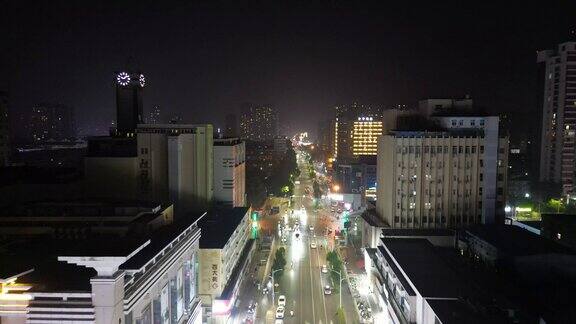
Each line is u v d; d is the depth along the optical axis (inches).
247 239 5044.3
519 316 2134.6
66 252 1688.0
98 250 1694.1
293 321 3378.4
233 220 4436.5
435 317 2180.1
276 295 3885.3
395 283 2962.6
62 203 3038.9
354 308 3619.6
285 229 6225.4
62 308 1615.4
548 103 7032.5
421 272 2748.5
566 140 6796.3
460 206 4318.4
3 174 4488.2
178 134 4579.2
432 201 4306.1
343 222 5984.3
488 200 4311.0
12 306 1647.4
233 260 4013.3
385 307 3132.4
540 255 2874.0
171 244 2310.5
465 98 4690.0
